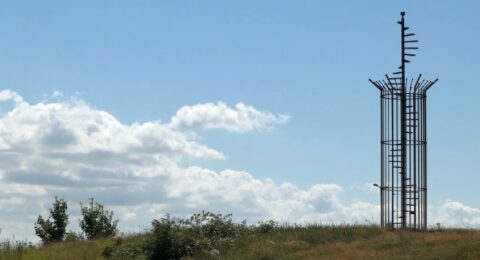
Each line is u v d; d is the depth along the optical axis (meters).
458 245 23.20
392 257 22.75
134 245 27.94
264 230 29.56
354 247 25.11
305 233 28.22
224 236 28.70
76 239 36.03
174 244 27.02
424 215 29.39
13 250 29.84
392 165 30.02
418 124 29.89
